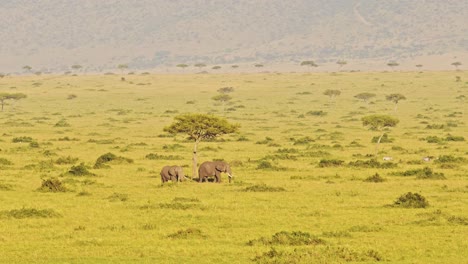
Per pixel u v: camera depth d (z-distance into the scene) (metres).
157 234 31.98
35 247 28.83
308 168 62.00
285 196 44.62
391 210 39.25
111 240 30.41
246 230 33.09
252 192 46.59
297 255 26.19
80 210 38.97
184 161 68.69
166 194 45.66
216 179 52.44
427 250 28.28
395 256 27.09
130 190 47.62
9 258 26.59
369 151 80.00
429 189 48.31
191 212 38.28
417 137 100.62
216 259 26.45
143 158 71.06
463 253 27.70
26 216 36.47
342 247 28.12
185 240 30.41
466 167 62.97
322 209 39.34
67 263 25.70
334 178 54.62
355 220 35.91
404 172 56.97
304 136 103.56
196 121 56.91
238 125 59.03
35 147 84.31
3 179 53.16
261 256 26.34
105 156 66.56
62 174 55.81
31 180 52.97
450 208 40.09
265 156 71.88
